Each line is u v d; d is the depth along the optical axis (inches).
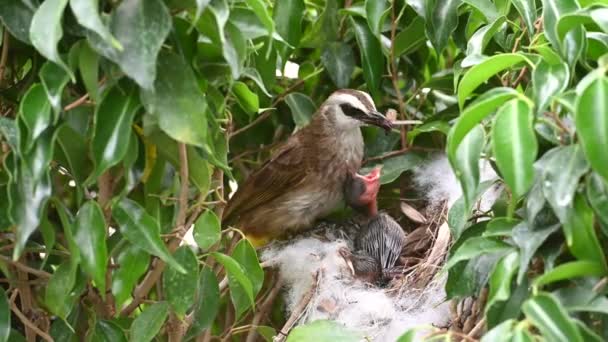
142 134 114.7
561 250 101.0
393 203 191.3
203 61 115.0
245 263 131.8
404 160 173.2
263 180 180.9
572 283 99.0
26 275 128.5
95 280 108.1
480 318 115.3
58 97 100.1
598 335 96.3
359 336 117.0
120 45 95.3
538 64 98.2
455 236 127.5
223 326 170.1
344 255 173.6
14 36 111.0
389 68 169.2
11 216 103.0
